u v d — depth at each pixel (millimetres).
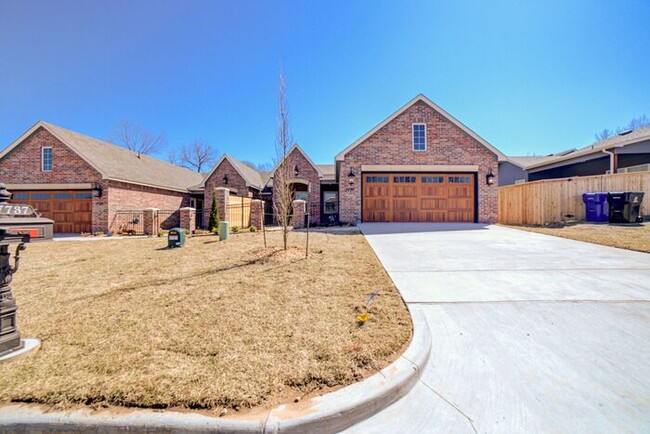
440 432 2029
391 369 2559
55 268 6617
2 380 2398
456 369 2717
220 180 22406
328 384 2369
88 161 16375
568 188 13445
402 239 9750
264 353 2809
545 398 2320
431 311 3938
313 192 21562
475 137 14484
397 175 14750
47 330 3359
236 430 1972
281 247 7980
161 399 2160
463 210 14672
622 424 2041
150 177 20219
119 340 3102
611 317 3699
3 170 16656
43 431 2008
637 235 9109
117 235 15906
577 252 7426
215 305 4074
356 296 4395
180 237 9406
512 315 3805
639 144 14836
